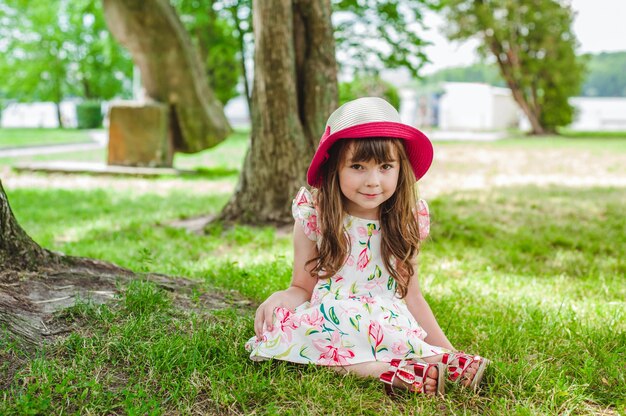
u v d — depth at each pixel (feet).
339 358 7.10
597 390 6.97
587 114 149.38
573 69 98.17
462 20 94.89
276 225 19.11
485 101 149.59
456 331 9.02
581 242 17.35
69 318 7.80
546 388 6.87
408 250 7.65
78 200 26.07
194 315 8.54
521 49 96.68
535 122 101.35
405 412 6.24
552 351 8.14
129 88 128.98
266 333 7.30
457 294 11.45
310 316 7.29
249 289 10.77
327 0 18.84
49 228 19.22
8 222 8.50
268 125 18.84
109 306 8.35
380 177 7.09
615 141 79.10
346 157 7.09
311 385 6.64
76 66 121.49
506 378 7.01
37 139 74.64
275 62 18.28
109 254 15.23
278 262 13.38
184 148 37.91
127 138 36.42
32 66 118.11
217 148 61.57
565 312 10.18
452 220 20.48
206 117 37.40
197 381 6.64
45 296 8.22
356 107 7.19
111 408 6.04
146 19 34.60
